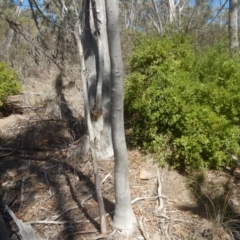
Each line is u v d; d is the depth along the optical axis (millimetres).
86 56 4449
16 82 7398
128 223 3080
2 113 7180
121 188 2965
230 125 4203
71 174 4309
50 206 3703
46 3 3141
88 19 4344
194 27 9062
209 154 4148
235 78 4414
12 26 2934
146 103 4426
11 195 4004
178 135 4250
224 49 4914
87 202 3668
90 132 2889
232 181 3961
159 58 4992
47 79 7691
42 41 3096
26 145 5203
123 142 2783
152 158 4391
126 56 6844
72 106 5984
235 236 3037
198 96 4285
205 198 3625
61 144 5102
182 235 3059
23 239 3084
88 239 3066
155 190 3797
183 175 4105
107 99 4402
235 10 6656
